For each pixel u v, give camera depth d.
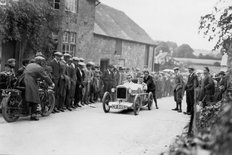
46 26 16.72
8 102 9.57
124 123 10.89
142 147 7.71
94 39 23.88
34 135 8.15
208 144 2.72
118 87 13.84
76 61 14.28
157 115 13.59
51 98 11.48
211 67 58.59
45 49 16.64
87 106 15.19
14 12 14.42
